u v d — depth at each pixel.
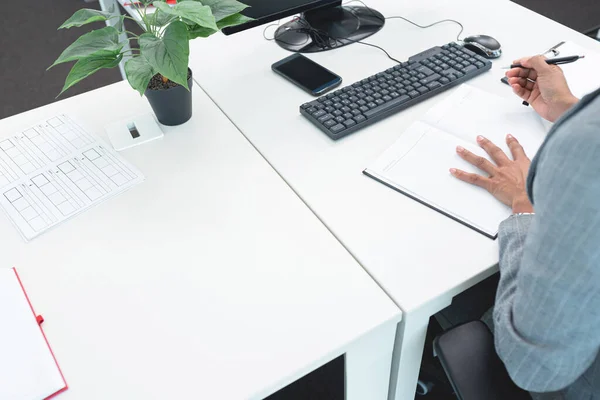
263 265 0.70
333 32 1.20
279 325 0.63
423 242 0.71
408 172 0.82
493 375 0.63
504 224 0.68
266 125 0.96
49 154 0.92
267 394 0.58
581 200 0.41
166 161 0.89
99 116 1.01
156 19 0.88
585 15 2.62
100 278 0.70
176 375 0.58
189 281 0.69
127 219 0.79
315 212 0.78
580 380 0.61
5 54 2.64
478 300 0.90
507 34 1.17
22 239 0.77
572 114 0.44
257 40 1.22
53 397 0.57
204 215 0.78
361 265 0.69
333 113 0.94
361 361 0.69
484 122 0.90
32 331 0.63
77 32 2.79
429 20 1.25
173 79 0.76
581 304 0.45
